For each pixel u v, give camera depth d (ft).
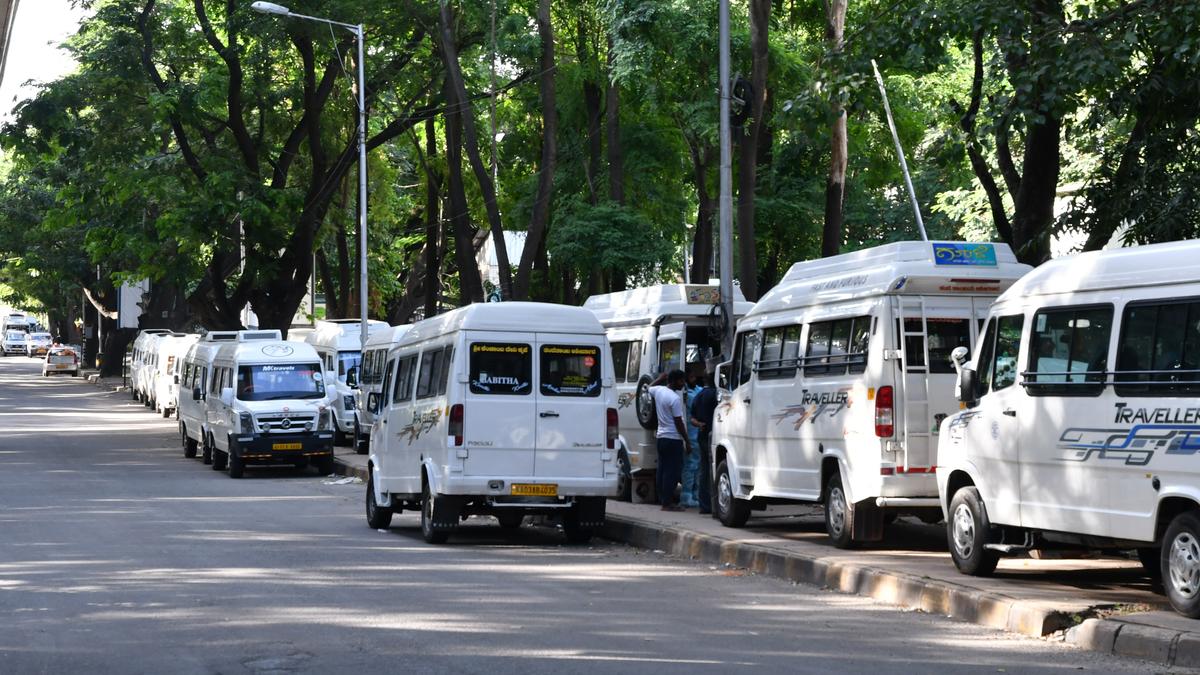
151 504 111.34
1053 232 88.43
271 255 211.20
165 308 364.79
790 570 69.77
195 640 50.62
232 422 145.79
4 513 102.32
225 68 206.28
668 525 86.53
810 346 79.10
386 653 47.96
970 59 176.04
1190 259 51.52
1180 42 77.36
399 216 304.71
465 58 199.93
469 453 85.15
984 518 61.36
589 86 181.78
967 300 72.54
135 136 212.23
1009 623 53.01
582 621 55.06
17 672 45.19
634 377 110.01
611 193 173.68
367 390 166.81
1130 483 52.65
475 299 179.63
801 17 163.02
